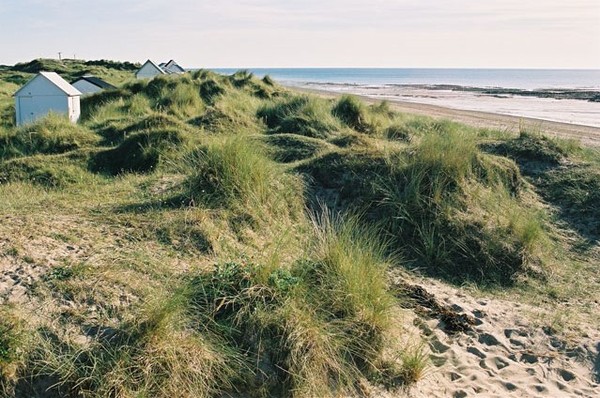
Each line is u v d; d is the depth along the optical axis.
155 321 4.16
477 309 5.67
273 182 7.51
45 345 3.95
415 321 5.25
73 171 10.62
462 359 4.84
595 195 8.21
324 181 8.14
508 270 6.66
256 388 4.10
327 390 4.17
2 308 4.13
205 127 13.27
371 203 7.54
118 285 4.59
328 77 165.62
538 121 23.67
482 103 38.75
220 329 4.36
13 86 34.47
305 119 13.30
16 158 11.70
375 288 4.97
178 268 5.10
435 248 6.86
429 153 7.80
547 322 5.52
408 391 4.34
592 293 6.32
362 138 10.71
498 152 9.65
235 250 5.77
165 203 6.70
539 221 7.68
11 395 3.73
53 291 4.39
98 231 5.62
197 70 22.66
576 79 134.88
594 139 16.72
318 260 5.26
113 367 3.89
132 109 17.25
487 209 7.45
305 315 4.47
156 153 11.12
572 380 4.76
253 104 16.69
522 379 4.71
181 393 3.89
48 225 5.58
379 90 62.66
